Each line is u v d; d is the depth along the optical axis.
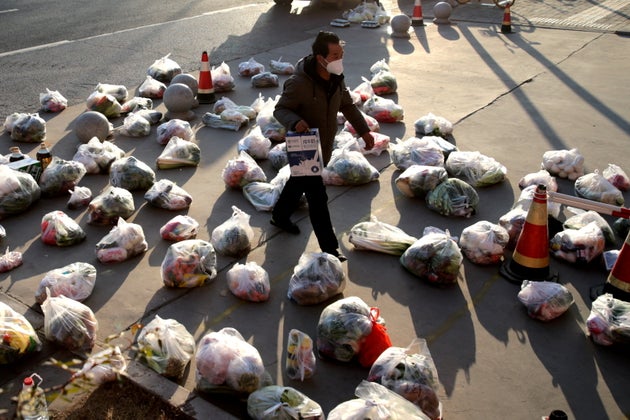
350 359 4.12
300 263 4.82
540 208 4.91
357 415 3.25
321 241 5.22
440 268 4.93
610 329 4.27
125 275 5.13
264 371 3.86
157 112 8.43
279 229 5.84
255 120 8.65
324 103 4.92
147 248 5.52
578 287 5.02
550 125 8.45
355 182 6.66
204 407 3.70
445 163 7.09
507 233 5.41
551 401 3.87
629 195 6.55
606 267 5.14
